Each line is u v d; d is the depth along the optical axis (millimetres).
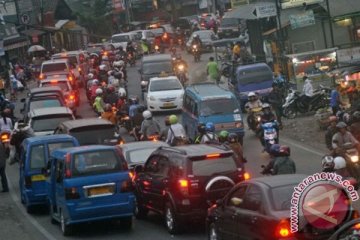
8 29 81500
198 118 35125
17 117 52469
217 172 20531
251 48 65625
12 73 70562
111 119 39062
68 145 25766
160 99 47594
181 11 137500
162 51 91438
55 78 54062
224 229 17688
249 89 46188
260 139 34094
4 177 30281
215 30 98750
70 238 21625
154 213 24844
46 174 24000
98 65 73250
